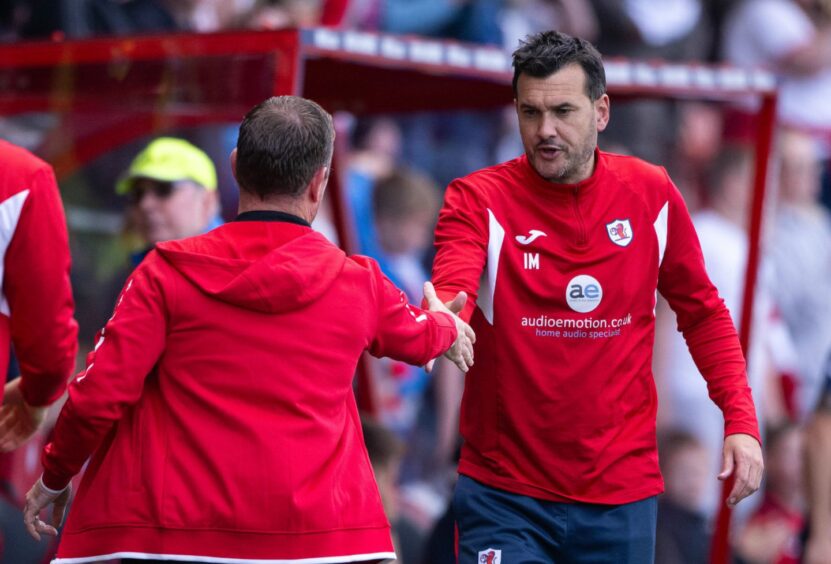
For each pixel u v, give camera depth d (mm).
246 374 10219
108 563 11438
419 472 25812
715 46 33312
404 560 23906
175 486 10148
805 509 22703
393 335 10906
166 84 17359
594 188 12406
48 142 21234
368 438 19359
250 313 10258
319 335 10414
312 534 10250
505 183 12523
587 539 12570
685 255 12820
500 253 12359
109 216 22031
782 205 32469
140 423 10289
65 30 22875
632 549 12664
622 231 12461
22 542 17344
